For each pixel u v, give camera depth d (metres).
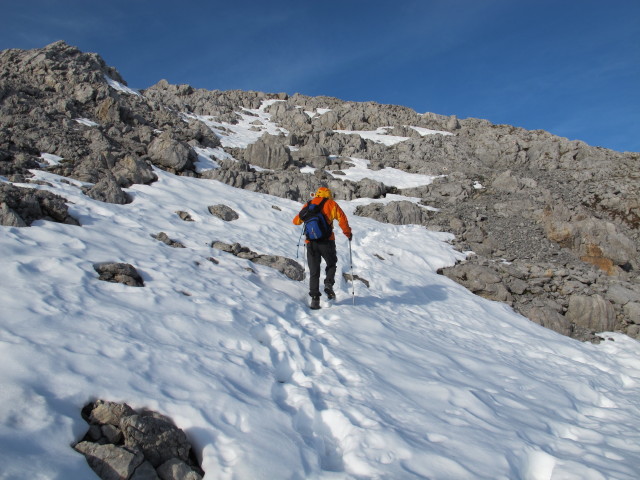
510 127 38.31
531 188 23.17
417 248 15.22
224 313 6.20
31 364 3.69
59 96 19.62
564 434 5.38
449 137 34.19
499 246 16.86
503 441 4.46
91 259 6.86
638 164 26.72
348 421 4.25
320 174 22.58
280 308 7.30
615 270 15.93
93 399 3.63
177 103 32.03
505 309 12.05
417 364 6.41
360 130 36.75
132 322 5.10
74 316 4.83
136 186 12.73
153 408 3.74
